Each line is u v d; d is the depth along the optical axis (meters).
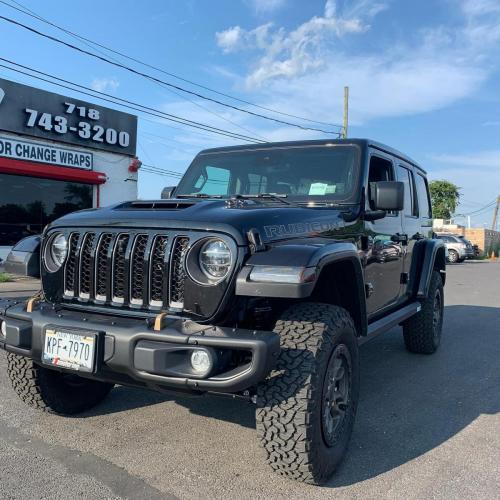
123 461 3.21
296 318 3.04
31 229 15.30
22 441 3.46
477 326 8.12
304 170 4.23
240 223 2.83
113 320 2.94
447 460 3.34
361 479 3.07
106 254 3.12
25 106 14.61
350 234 3.71
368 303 4.15
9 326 3.13
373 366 5.63
